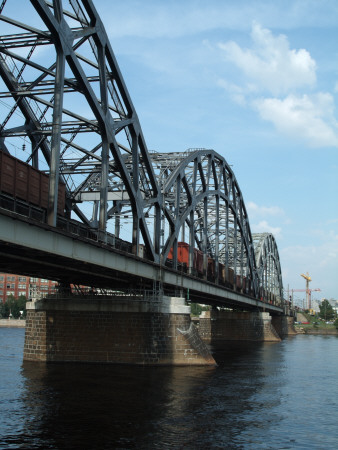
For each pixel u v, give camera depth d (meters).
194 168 54.81
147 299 39.88
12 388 29.84
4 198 23.70
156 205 43.16
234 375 39.38
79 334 40.62
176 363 40.50
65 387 30.27
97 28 31.62
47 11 25.50
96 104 30.88
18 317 154.75
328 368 47.97
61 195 29.64
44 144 35.06
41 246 24.45
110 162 39.84
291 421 24.62
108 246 30.98
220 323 94.81
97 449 18.81
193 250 57.03
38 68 29.09
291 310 171.00
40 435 20.44
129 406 25.77
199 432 21.62
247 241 88.94
